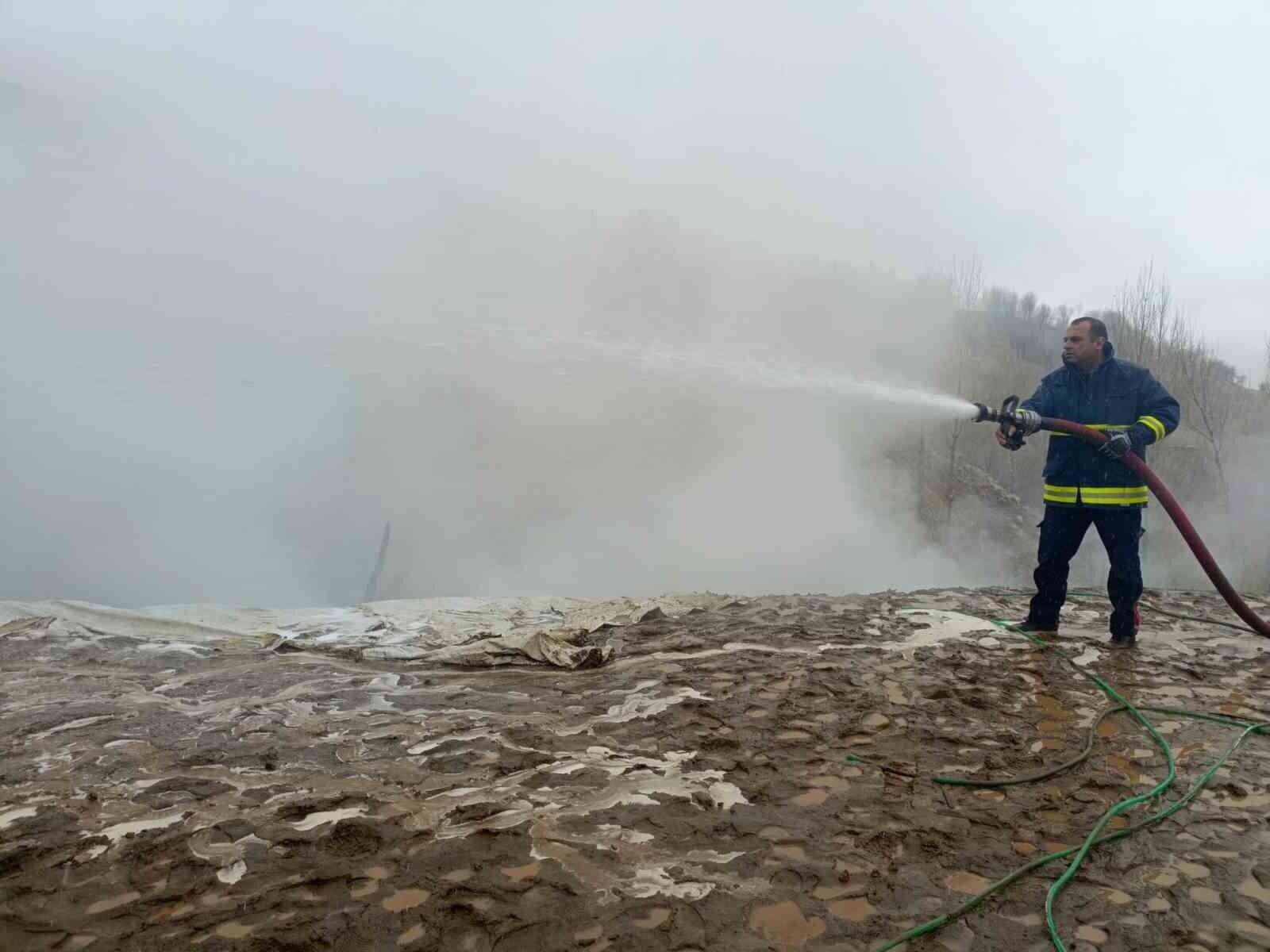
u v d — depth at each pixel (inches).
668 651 192.2
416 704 154.0
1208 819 103.9
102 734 135.9
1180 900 85.4
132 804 109.1
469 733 136.5
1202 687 159.3
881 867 92.6
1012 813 106.0
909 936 79.4
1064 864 92.8
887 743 130.9
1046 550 199.9
